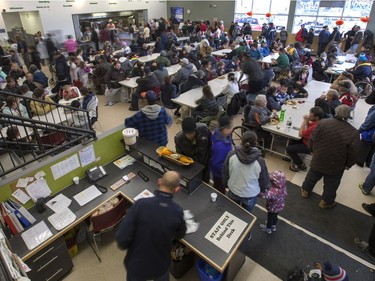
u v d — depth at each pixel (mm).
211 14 13992
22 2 9609
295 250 2820
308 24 11883
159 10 14719
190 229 2225
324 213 3291
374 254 2730
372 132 3846
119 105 6691
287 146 4098
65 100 5395
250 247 2842
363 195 3584
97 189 2740
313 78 7168
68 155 2668
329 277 2158
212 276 2236
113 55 8359
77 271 2623
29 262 2189
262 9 12719
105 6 12141
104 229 2664
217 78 6656
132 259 1759
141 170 2986
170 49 9078
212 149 2799
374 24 10219
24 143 3359
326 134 2922
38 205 2463
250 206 2564
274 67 7637
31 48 8438
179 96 5516
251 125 4281
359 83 6504
